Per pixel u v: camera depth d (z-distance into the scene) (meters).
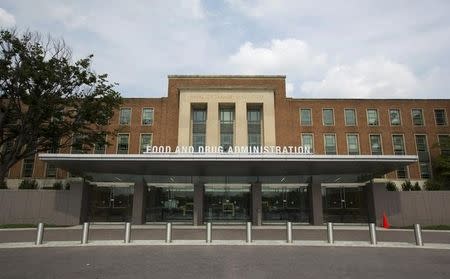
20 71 28.30
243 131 43.84
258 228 24.83
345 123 47.75
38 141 34.19
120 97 33.62
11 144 36.69
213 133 43.69
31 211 26.61
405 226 26.00
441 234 20.11
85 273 9.27
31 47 29.69
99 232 20.70
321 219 27.75
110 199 29.64
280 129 45.75
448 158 44.22
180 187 30.25
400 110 48.25
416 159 23.98
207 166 26.39
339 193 29.78
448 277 8.91
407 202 26.80
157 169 27.94
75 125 32.03
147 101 47.44
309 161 24.34
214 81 46.94
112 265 10.36
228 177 30.56
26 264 10.52
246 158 24.23
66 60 30.73
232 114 46.06
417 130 47.59
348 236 18.84
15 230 22.11
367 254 12.52
